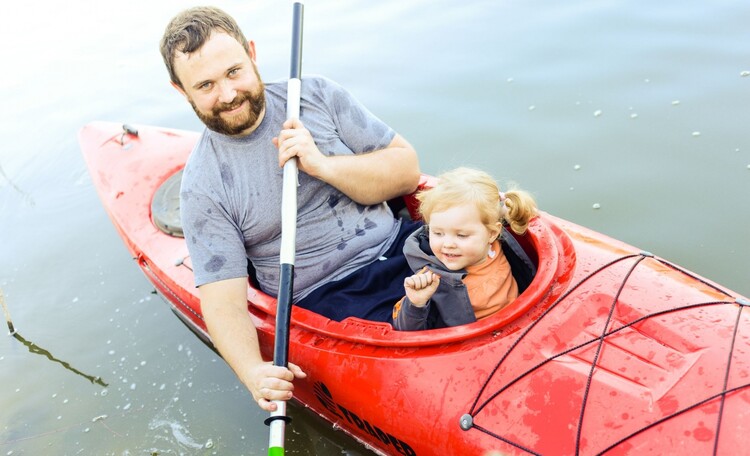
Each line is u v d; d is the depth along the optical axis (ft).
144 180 9.21
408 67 12.21
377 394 5.54
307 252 6.19
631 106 10.13
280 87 6.18
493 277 5.61
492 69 11.64
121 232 8.76
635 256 5.81
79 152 12.41
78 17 17.54
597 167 9.25
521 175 9.36
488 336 5.29
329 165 5.88
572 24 12.32
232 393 7.52
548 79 11.09
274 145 5.94
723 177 8.66
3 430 7.47
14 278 9.87
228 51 5.43
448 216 5.30
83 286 9.50
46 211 11.22
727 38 10.99
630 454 4.41
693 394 4.53
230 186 5.87
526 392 4.93
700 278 5.67
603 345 5.01
